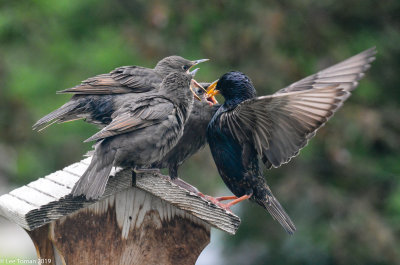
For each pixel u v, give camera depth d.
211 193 15.41
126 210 7.51
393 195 16.38
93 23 16.03
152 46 15.79
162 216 7.61
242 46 16.20
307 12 17.03
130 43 15.74
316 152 16.89
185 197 7.36
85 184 7.03
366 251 16.41
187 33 16.27
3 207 7.40
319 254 16.86
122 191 7.49
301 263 16.92
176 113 7.93
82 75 14.94
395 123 17.53
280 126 7.03
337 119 16.59
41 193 7.45
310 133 6.88
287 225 8.02
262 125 7.16
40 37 16.03
